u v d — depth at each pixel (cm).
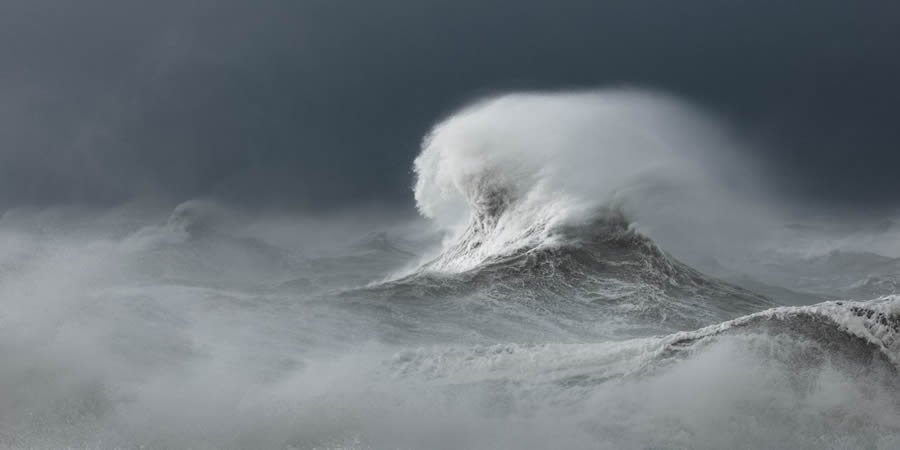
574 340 5959
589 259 8094
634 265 8044
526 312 6725
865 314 4362
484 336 5872
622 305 7056
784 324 4469
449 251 10119
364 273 11225
